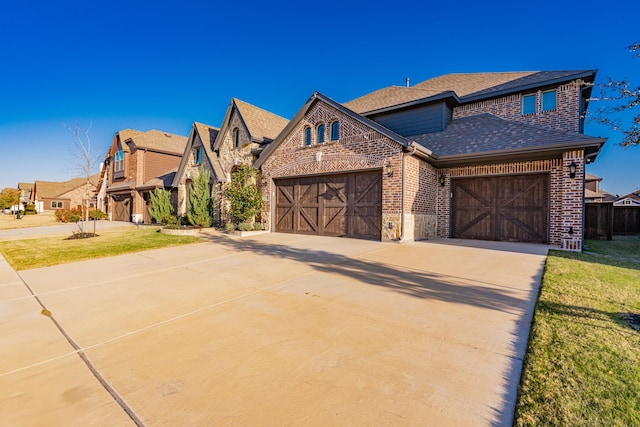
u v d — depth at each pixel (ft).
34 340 11.32
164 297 16.20
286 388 7.97
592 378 7.86
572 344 9.68
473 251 26.91
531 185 33.96
